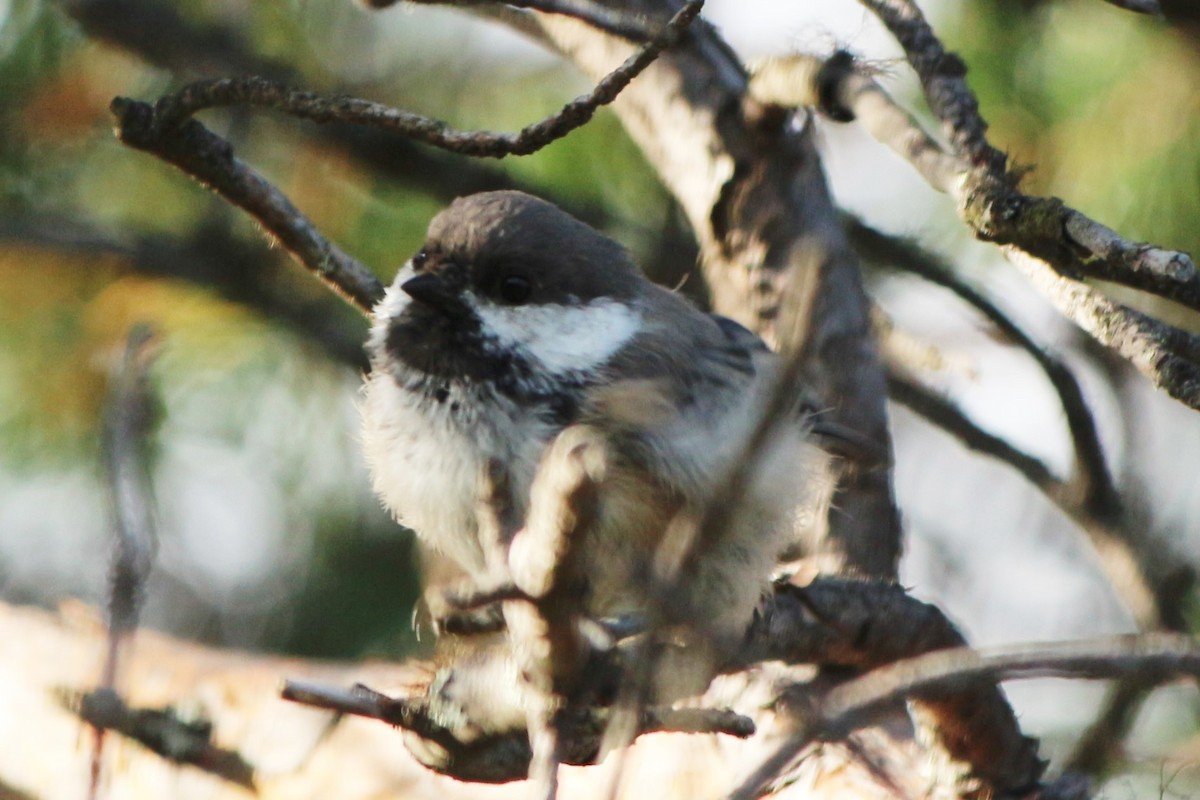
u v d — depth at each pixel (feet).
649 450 20.47
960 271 31.91
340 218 34.63
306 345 35.76
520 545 14.08
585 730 16.74
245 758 24.94
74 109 33.76
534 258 22.74
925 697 15.38
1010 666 14.05
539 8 20.95
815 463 23.88
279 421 35.73
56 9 33.27
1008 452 28.63
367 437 24.17
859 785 22.95
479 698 17.79
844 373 24.39
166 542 35.40
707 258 25.85
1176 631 27.61
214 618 35.22
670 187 26.81
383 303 23.86
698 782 23.67
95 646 27.20
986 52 30.35
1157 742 26.68
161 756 24.57
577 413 21.70
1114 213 29.55
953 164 19.49
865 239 28.58
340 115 19.67
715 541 15.71
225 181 22.56
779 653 22.11
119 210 34.76
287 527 35.76
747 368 22.26
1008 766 22.84
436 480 22.43
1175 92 29.19
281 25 33.88
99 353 34.09
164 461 34.47
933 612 22.63
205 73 32.63
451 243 23.13
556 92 33.94
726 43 26.91
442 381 22.58
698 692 18.12
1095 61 29.71
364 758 24.99
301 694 17.72
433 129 19.19
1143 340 18.30
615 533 20.25
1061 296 19.04
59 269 33.99
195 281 34.12
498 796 24.23
